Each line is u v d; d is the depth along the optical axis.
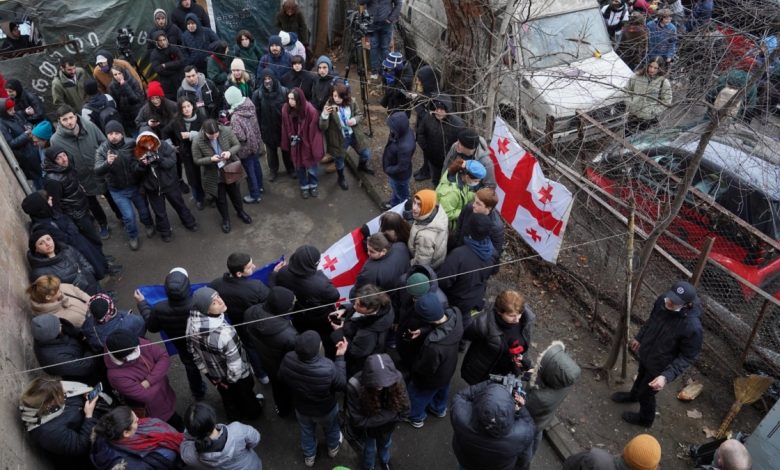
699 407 5.84
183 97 7.34
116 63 8.62
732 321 6.07
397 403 4.26
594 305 6.70
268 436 5.43
